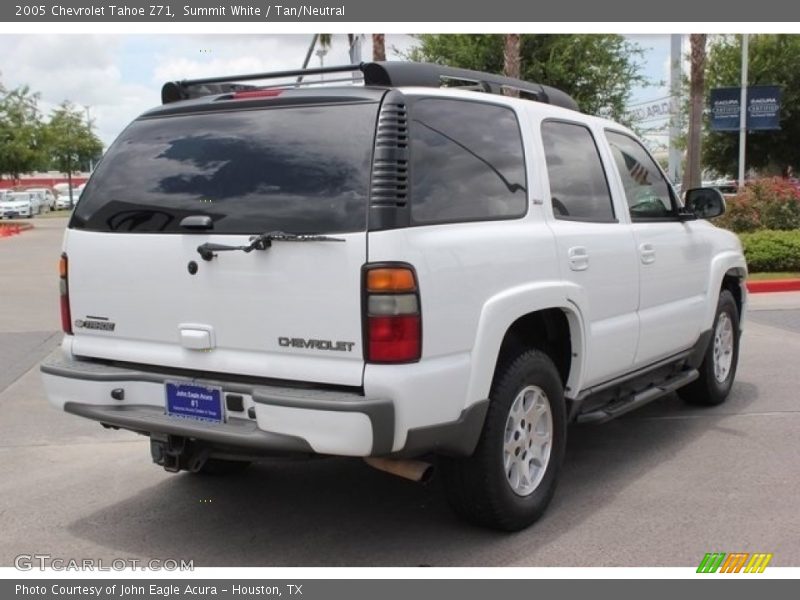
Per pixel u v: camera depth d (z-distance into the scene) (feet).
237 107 13.15
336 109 12.22
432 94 12.85
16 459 18.31
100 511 15.33
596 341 15.39
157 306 13.05
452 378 12.00
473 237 12.54
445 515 14.78
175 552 13.55
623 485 16.05
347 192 11.62
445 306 11.86
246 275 12.10
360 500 15.64
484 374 12.54
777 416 20.61
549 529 14.02
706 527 13.96
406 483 16.46
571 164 15.84
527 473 14.08
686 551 13.08
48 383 13.98
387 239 11.30
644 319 17.10
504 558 12.98
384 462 12.08
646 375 18.13
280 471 17.35
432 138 12.56
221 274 12.32
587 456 17.89
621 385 17.11
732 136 85.61
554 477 14.57
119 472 17.43
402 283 11.29
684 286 18.81
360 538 13.91
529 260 13.57
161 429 12.62
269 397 11.55
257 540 13.93
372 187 11.48
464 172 12.98
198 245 12.49
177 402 12.84
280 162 12.30
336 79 13.98
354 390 11.50
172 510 15.33
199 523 14.71
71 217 14.26
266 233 11.94
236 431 11.94
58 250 78.48
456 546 13.46
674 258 18.31
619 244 16.21
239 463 17.12
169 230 12.91
